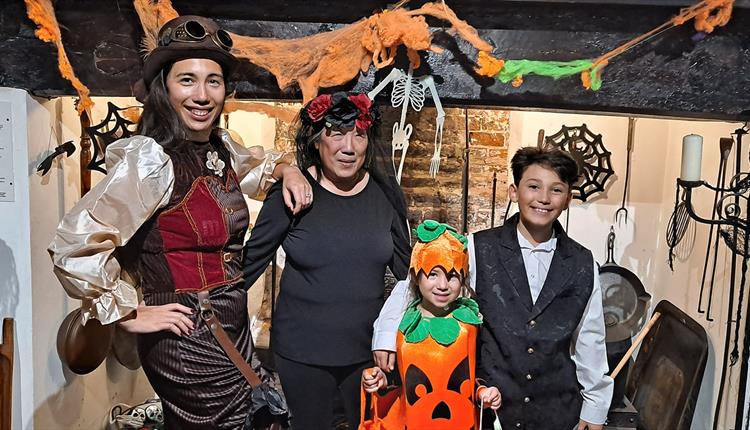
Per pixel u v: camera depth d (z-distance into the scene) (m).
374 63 1.58
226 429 1.46
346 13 1.60
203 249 1.42
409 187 2.62
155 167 1.33
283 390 1.62
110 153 1.34
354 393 1.63
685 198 2.05
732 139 2.05
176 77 1.37
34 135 1.75
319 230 1.53
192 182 1.40
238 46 1.61
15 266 1.77
